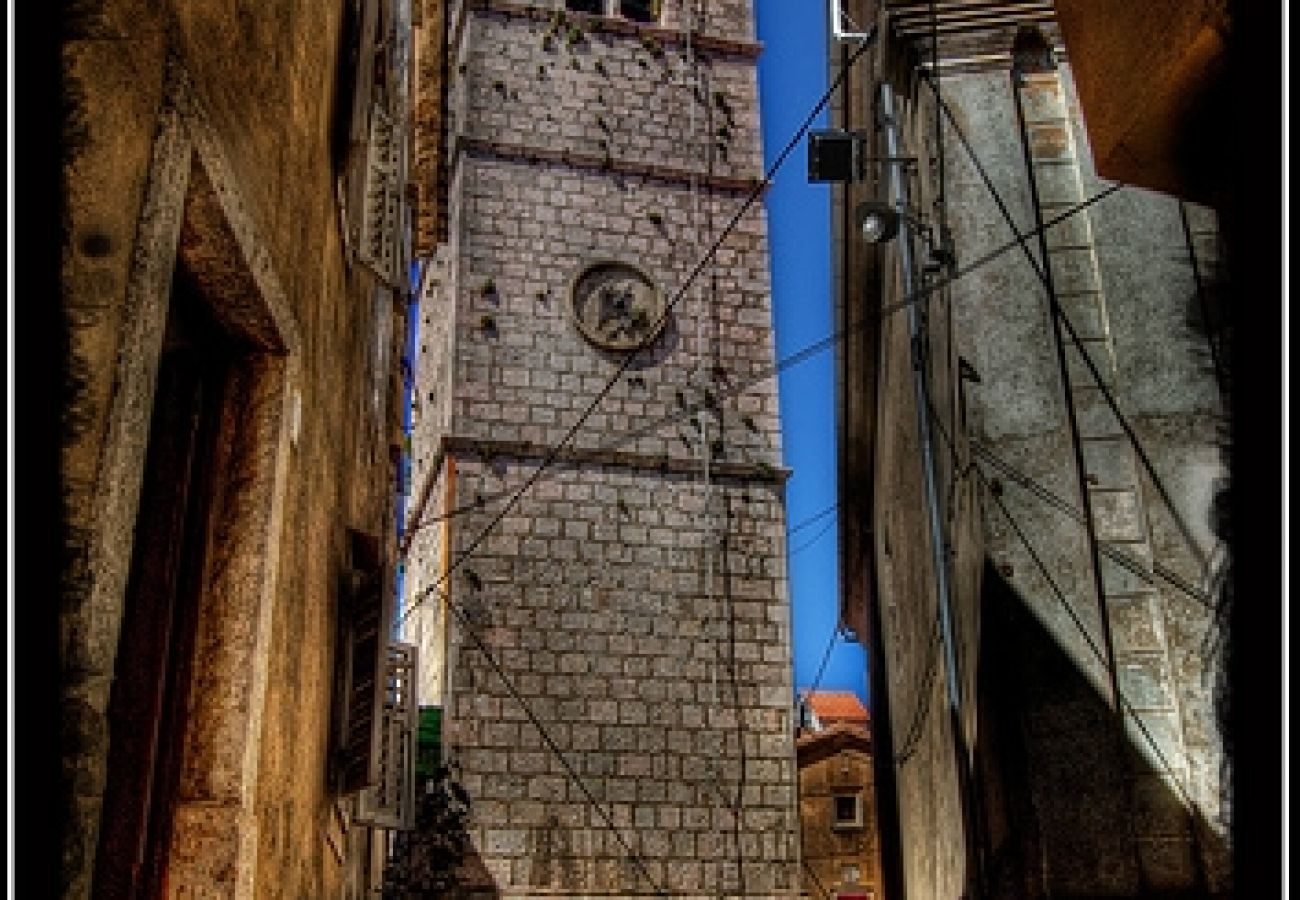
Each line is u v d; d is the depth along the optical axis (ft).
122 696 10.74
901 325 37.86
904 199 32.50
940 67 29.35
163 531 11.48
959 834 30.66
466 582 60.54
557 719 58.80
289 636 14.30
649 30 77.87
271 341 12.87
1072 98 28.78
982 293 27.14
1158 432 25.32
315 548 16.78
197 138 9.64
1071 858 22.15
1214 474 24.80
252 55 11.84
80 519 7.21
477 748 57.06
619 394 67.72
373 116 22.95
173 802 11.02
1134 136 13.09
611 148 73.92
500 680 58.90
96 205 7.51
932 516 29.68
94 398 7.43
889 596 49.08
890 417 44.60
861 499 58.90
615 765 58.65
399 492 44.78
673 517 65.36
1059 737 23.07
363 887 37.83
